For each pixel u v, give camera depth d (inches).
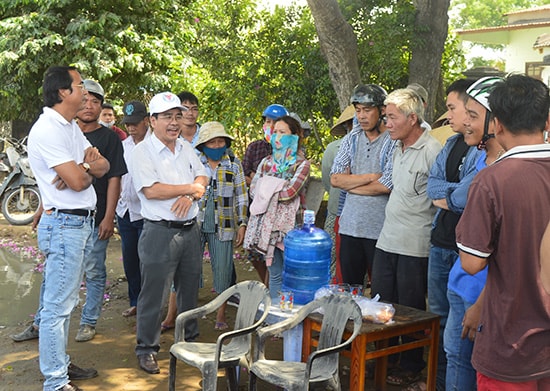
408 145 159.5
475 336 112.4
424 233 157.8
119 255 324.8
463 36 855.1
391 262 163.9
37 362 185.8
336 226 201.9
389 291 165.9
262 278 223.3
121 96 512.4
